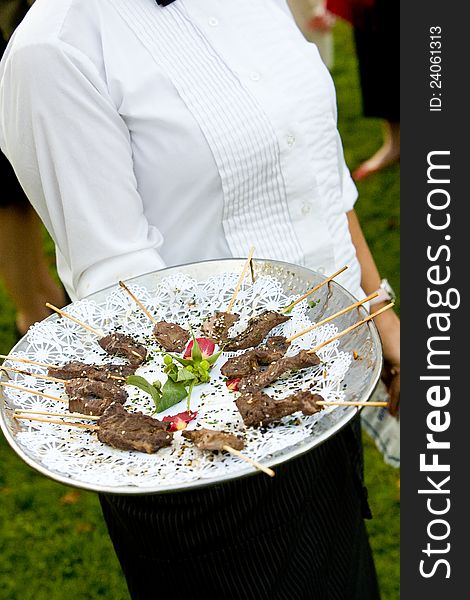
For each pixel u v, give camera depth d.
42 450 1.46
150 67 1.78
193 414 1.56
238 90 1.83
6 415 1.54
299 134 1.87
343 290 1.73
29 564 3.11
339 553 1.92
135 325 1.83
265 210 1.91
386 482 3.29
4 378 1.65
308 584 1.81
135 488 1.28
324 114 1.97
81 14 1.74
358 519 2.00
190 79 1.80
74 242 1.80
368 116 5.05
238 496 1.60
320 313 1.75
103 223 1.78
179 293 1.85
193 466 1.39
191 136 1.78
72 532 3.23
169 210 1.87
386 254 4.50
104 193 1.76
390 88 4.82
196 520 1.61
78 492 3.44
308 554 1.79
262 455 1.35
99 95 1.73
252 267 1.85
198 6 1.85
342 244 2.07
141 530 1.66
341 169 2.21
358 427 2.00
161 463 1.42
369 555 2.20
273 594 1.73
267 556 1.70
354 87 6.26
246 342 1.72
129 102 1.77
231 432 1.48
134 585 1.83
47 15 1.72
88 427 1.52
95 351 1.80
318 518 1.80
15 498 3.42
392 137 5.16
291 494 1.68
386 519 3.13
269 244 1.92
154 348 1.79
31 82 1.70
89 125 1.73
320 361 1.60
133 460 1.43
